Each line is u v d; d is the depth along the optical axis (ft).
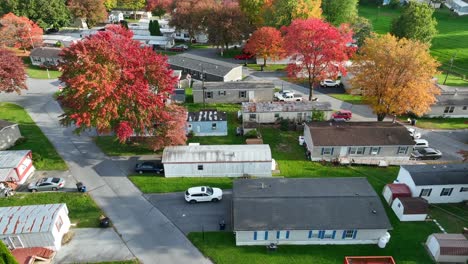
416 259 111.65
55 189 140.67
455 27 374.43
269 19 287.89
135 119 147.02
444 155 168.14
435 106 203.41
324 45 188.24
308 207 119.65
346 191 127.34
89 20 372.79
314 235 116.67
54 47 314.55
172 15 346.13
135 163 159.02
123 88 140.77
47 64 279.28
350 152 162.40
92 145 172.96
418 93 164.55
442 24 386.93
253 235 115.24
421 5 283.18
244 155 148.77
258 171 150.61
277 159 164.14
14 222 112.16
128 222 125.70
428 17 277.03
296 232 115.24
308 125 171.73
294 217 116.47
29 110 207.00
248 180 134.51
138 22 421.59
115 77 141.28
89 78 138.41
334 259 111.86
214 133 184.03
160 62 152.46
